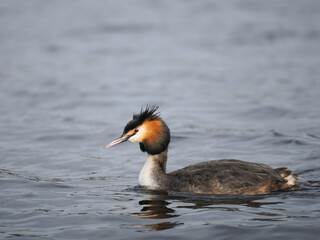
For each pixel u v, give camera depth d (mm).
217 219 9469
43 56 30750
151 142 11781
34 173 12977
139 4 46406
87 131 17219
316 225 9000
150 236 8844
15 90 23453
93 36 35719
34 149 15281
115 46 33094
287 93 21844
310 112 18734
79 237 8883
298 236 8625
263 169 11336
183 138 16109
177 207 10242
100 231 9109
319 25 37000
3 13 43562
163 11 43312
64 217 9828
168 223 9391
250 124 17625
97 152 14992
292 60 28375
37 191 11477
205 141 15727
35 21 40406
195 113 19328
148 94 22578
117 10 43906
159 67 27875
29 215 9938
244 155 14180
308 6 43812
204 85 23953
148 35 35719
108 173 13008
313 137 15555
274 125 17312
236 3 46312
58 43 33906
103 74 26594
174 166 13516
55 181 12289
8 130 17453
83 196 11133
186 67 27719
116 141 11734
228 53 30688
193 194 11062
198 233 8906
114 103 21203
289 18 39500
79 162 13984
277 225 9062
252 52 30688
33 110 20266
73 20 40625
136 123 11750
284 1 46469
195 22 39125
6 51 31938
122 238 8797
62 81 25156
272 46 32031
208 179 11164
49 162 13984
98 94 22688
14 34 36375
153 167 11875
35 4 47062
